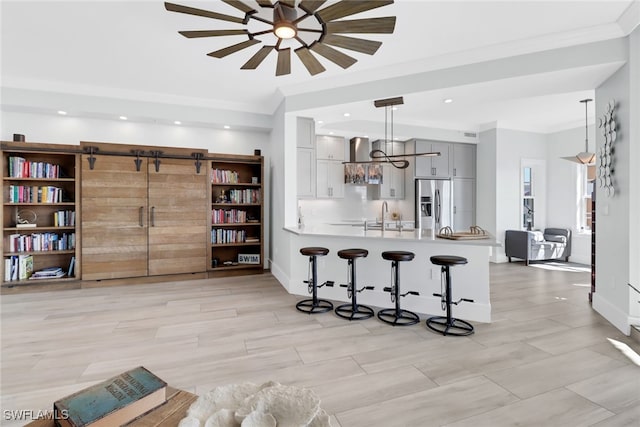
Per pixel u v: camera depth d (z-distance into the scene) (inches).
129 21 109.2
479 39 121.4
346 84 158.4
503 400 76.7
